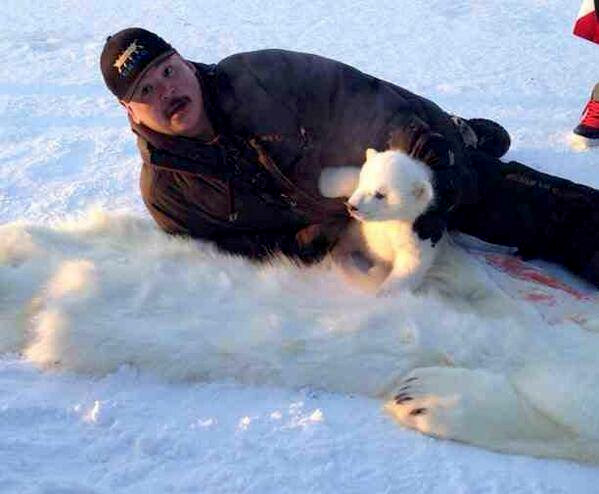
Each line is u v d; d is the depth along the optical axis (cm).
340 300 309
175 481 245
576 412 260
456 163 338
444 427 264
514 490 247
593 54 627
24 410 269
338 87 344
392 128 340
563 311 321
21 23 709
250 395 288
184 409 279
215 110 338
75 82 577
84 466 250
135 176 450
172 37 669
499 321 300
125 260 338
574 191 358
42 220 405
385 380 289
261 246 351
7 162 462
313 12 739
